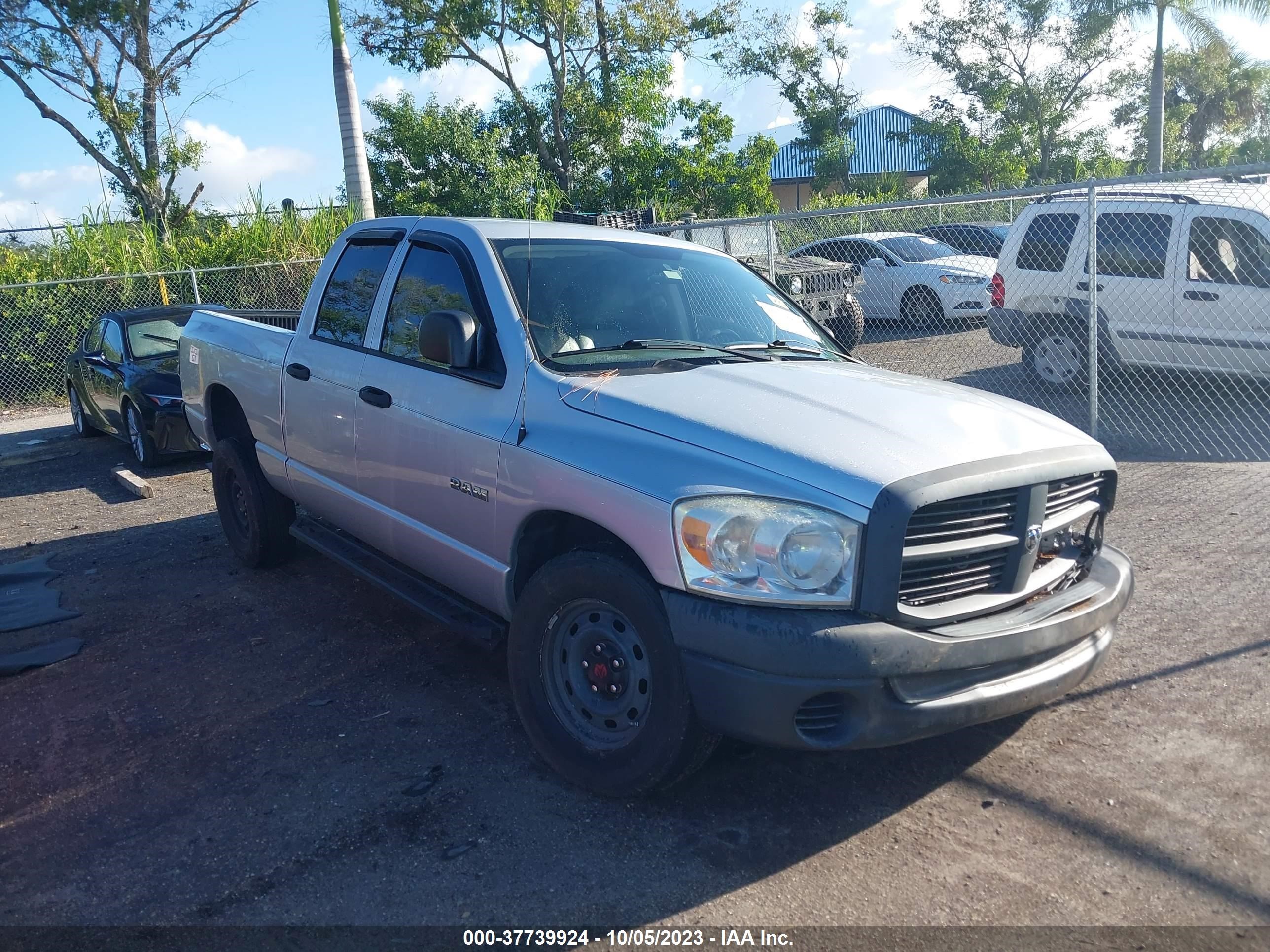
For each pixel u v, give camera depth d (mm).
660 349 4031
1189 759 3604
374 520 4570
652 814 3381
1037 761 3646
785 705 2906
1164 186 10883
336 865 3150
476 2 23281
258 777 3715
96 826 3428
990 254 17203
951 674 3074
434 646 4906
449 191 23891
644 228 10773
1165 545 5867
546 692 3561
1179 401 9719
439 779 3650
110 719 4242
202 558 6488
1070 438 3584
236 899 2998
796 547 2926
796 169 43594
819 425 3227
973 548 3098
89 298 16125
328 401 4766
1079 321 9969
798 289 7676
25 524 7816
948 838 3203
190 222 22062
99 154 23516
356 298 4805
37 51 22016
